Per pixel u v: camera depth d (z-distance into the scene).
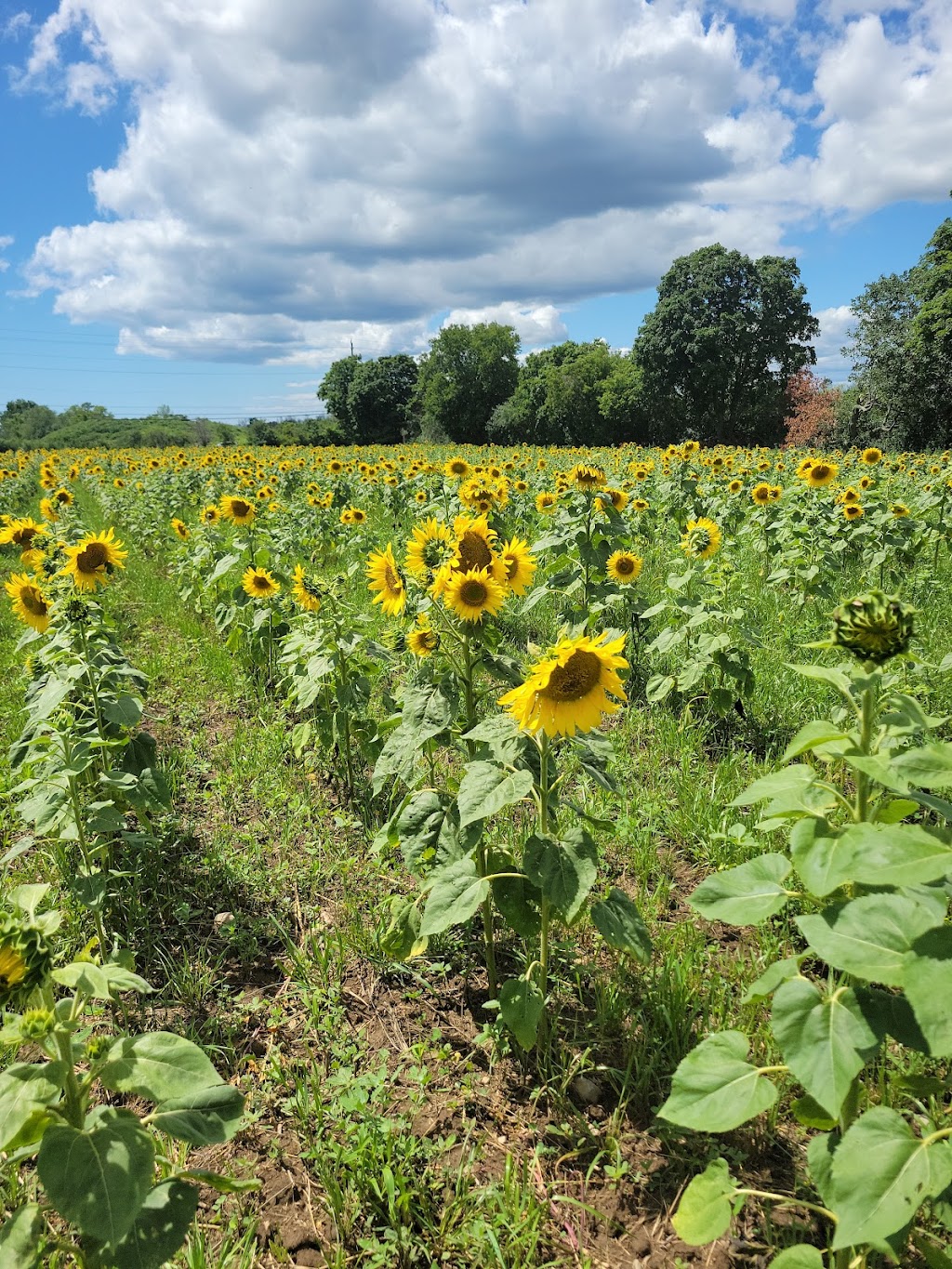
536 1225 2.27
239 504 7.69
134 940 3.71
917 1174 1.55
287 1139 2.70
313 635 5.37
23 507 22.75
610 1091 2.84
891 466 19.64
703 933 3.47
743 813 4.35
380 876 4.14
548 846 2.56
